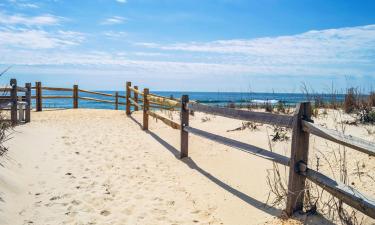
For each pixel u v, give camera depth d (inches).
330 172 175.8
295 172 138.1
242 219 148.0
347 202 117.0
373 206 106.7
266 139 259.8
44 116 492.4
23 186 179.2
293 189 138.8
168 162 249.6
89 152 272.5
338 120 277.9
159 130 378.3
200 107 228.5
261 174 196.2
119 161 249.6
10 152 222.1
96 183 197.8
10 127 306.3
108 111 569.3
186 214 157.4
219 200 170.7
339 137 118.3
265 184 181.2
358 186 155.6
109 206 165.8
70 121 446.9
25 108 408.2
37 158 236.4
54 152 261.6
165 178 211.0
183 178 210.2
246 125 315.0
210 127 347.6
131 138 339.9
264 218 144.8
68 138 322.7
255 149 168.2
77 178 204.8
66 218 150.1
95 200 172.1
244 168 211.5
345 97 328.5
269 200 161.8
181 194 182.5
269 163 212.4
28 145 262.8
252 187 181.0
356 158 187.2
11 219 141.0
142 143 316.8
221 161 233.1
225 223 146.3
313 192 156.9
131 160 253.6
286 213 140.8
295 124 137.5
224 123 368.8
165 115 468.1
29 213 151.5
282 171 194.1
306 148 139.6
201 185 194.2
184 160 250.4
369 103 311.3
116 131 378.6
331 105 354.3
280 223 135.2
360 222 126.8
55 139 311.7
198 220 150.6
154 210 161.9
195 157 253.3
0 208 143.6
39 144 279.6
